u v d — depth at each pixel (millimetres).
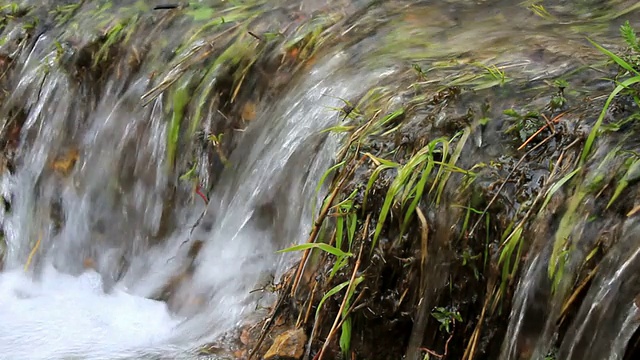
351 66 3379
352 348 2447
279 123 3344
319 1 4121
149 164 3719
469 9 3867
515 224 2148
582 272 1975
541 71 2822
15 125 4262
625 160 2057
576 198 2057
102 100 4055
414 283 2330
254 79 3641
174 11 4297
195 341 2961
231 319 2982
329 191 2615
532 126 2359
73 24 4477
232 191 3396
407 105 2723
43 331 3186
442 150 2402
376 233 2359
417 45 3447
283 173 3094
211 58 3801
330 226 2586
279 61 3641
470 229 2234
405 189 2352
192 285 3328
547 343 2021
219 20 4094
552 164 2217
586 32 3326
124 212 3793
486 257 2195
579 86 2600
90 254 3842
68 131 4086
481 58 3129
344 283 2379
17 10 4820
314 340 2518
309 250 2553
